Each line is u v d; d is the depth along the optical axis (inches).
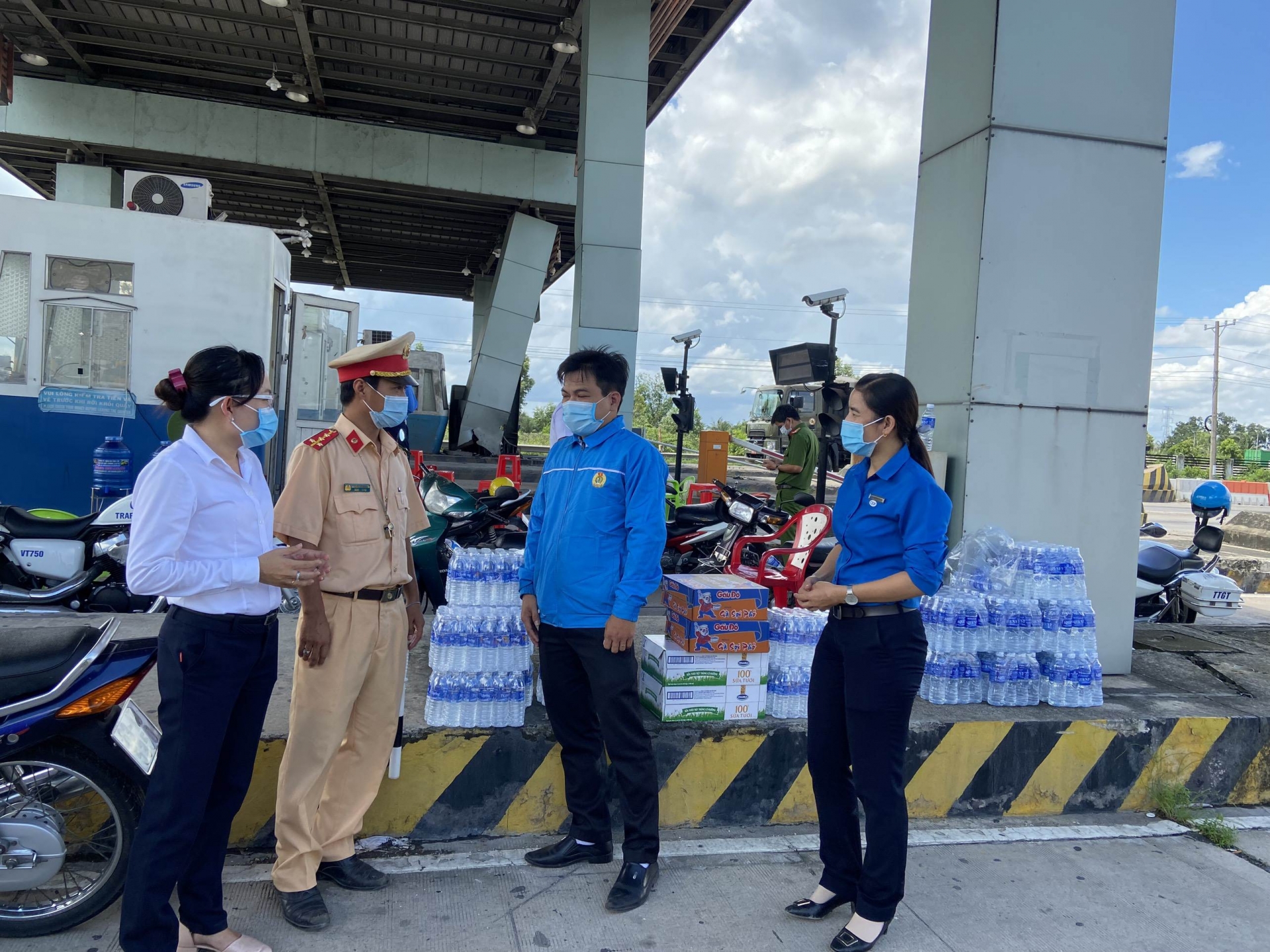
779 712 146.6
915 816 146.3
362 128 641.0
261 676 98.1
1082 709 159.0
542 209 717.9
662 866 127.2
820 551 237.6
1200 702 167.6
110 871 102.2
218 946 98.7
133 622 178.1
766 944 108.8
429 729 129.8
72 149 618.8
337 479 107.7
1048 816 150.9
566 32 491.5
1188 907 122.0
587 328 446.6
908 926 114.6
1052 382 187.5
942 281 195.0
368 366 108.5
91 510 302.5
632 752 116.6
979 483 184.2
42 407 298.5
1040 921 117.0
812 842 136.9
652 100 613.9
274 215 840.3
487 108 634.2
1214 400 1911.9
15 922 100.4
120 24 513.0
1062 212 187.0
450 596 137.9
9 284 295.7
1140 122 191.0
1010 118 182.7
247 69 586.9
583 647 117.6
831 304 321.1
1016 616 159.0
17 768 102.1
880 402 107.6
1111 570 190.4
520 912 112.9
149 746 106.0
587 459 120.5
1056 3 184.4
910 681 106.3
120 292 303.4
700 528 285.0
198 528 92.7
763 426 993.5
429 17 489.4
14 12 508.1
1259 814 156.3
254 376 95.0
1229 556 444.5
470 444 718.5
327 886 116.4
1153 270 192.7
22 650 100.8
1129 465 192.1
